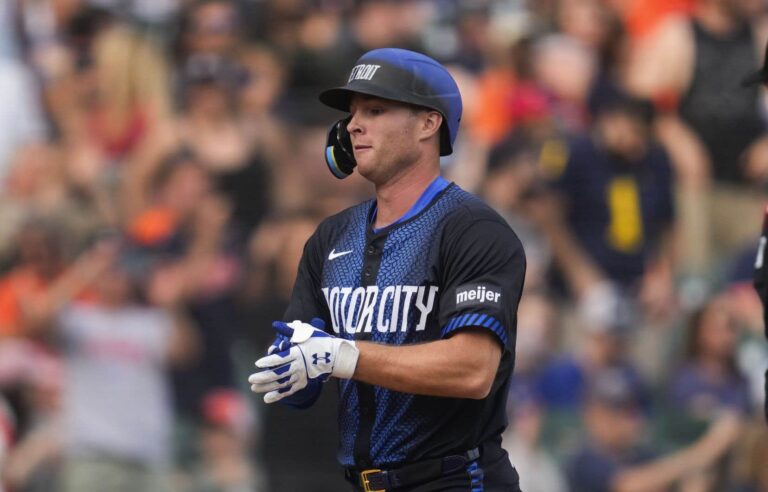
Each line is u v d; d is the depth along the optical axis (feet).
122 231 83.46
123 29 91.45
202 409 80.02
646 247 82.07
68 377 81.25
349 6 91.91
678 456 77.87
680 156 84.07
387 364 36.22
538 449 78.38
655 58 86.28
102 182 85.51
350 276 39.11
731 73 86.28
